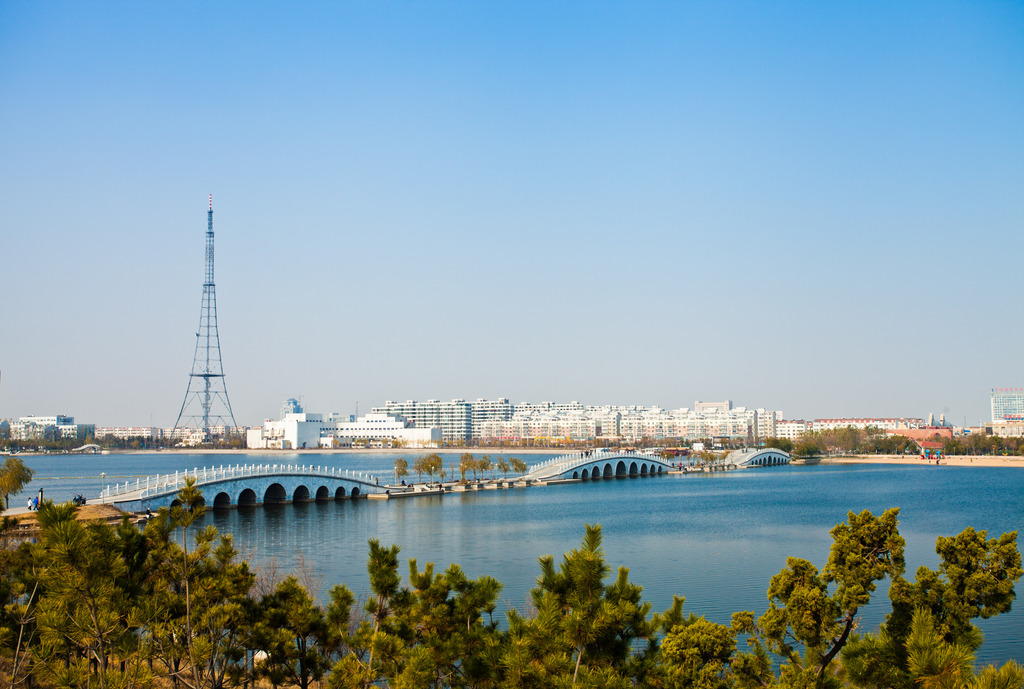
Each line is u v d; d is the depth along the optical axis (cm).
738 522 11981
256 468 13712
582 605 2503
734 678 2750
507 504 14388
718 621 6038
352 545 9238
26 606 2919
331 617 2933
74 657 2875
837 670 2706
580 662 2497
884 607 6212
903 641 2494
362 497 15062
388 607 2788
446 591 2705
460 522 11500
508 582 7350
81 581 2464
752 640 2822
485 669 2417
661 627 2956
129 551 2853
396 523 11319
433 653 2453
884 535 2611
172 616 2819
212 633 2811
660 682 2614
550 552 8975
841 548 2652
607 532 10800
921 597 2570
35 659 2564
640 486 19925
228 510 12675
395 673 2477
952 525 11644
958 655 2069
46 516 2483
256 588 4503
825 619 2594
